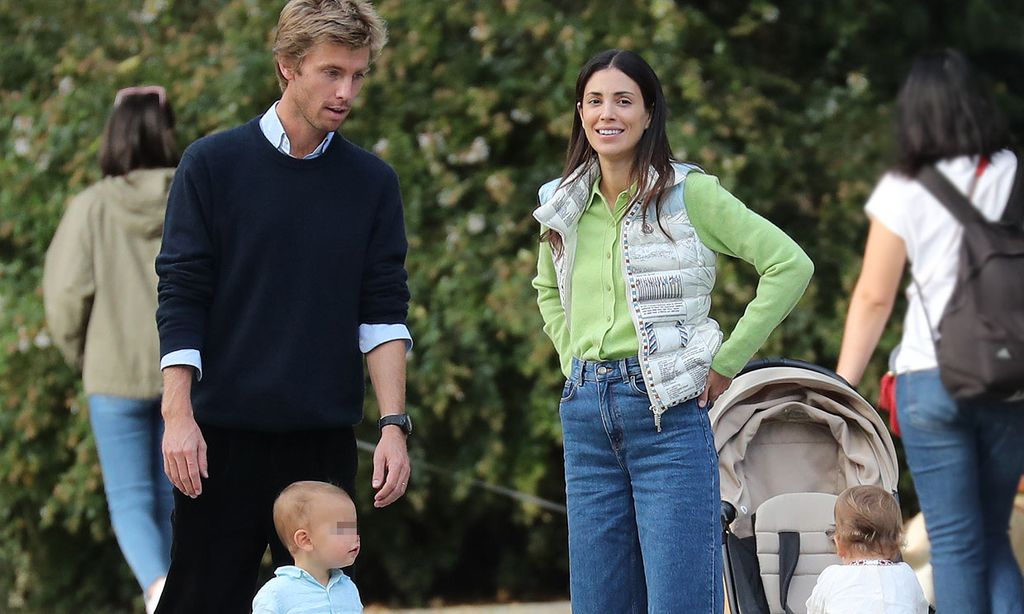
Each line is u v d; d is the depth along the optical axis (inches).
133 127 893.8
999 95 1486.2
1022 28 1514.5
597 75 624.1
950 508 674.2
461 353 1173.1
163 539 896.9
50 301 892.0
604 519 642.2
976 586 674.2
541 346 1133.7
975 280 647.1
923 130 667.4
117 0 1311.5
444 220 1195.3
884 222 677.9
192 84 1203.2
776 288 614.2
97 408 886.4
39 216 1223.5
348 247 617.9
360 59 601.3
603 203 636.7
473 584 1295.5
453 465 1194.6
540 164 1207.6
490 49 1205.7
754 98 1251.8
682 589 617.9
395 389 629.9
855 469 739.4
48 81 1295.5
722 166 1183.6
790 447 752.3
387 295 634.2
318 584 618.8
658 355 617.0
